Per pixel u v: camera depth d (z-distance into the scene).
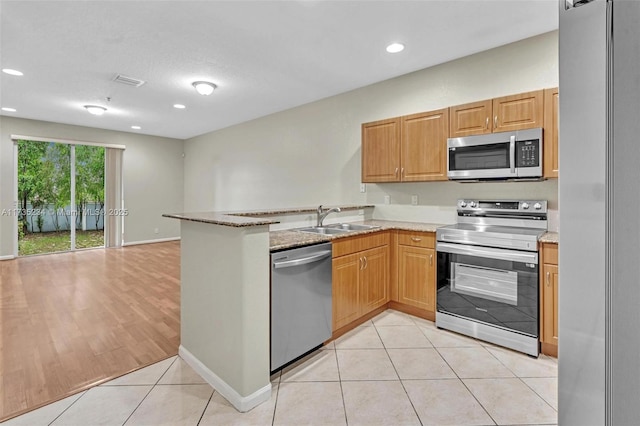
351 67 3.50
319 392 2.00
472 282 2.66
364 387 2.04
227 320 1.93
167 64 3.42
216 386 2.02
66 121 6.02
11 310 3.26
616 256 0.44
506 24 2.65
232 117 5.69
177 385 2.06
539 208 2.79
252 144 5.89
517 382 2.08
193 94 4.39
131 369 2.23
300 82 3.93
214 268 2.03
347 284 2.67
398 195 3.78
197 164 7.50
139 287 4.04
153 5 2.40
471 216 3.20
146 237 7.41
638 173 0.42
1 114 5.49
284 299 2.10
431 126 3.11
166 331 2.81
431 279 2.94
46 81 3.90
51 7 2.41
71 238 6.43
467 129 2.88
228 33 2.79
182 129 6.77
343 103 4.34
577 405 0.49
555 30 2.74
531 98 2.54
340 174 4.41
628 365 0.44
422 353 2.46
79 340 2.64
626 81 0.43
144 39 2.89
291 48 3.06
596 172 0.46
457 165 2.86
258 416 1.79
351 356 2.41
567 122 0.50
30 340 2.63
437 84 3.44
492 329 2.57
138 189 7.26
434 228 2.99
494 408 1.84
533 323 2.37
